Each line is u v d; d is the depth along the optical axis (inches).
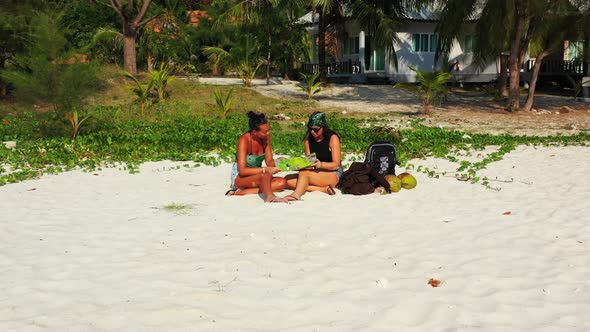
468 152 500.4
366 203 305.0
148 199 322.3
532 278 189.8
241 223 265.4
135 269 203.3
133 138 589.3
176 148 544.7
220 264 207.5
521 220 266.7
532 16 893.2
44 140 599.8
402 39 1349.7
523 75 1343.5
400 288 182.9
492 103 1057.5
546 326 153.2
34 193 342.3
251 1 1162.6
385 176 338.6
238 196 325.4
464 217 273.6
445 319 158.4
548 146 547.8
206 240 238.4
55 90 621.9
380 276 193.8
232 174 339.0
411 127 741.9
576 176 377.4
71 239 241.9
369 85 1317.7
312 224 262.2
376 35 1153.4
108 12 1342.3
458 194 328.5
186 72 1540.4
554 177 376.8
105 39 1274.6
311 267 203.8
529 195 322.0
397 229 253.4
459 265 203.8
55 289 185.0
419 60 1376.7
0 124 749.3
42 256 219.0
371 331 151.6
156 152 526.9
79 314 164.6
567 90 1316.4
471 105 1031.0
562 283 184.5
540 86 1390.3
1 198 327.3
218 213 285.7
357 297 175.8
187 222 268.8
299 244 231.5
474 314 161.3
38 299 176.7
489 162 447.8
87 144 554.9
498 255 214.7
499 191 335.6
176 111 911.0
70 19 1261.1
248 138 323.6
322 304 170.2
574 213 276.4
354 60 1433.3
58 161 466.3
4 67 964.0
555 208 288.0
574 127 712.4
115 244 234.2
